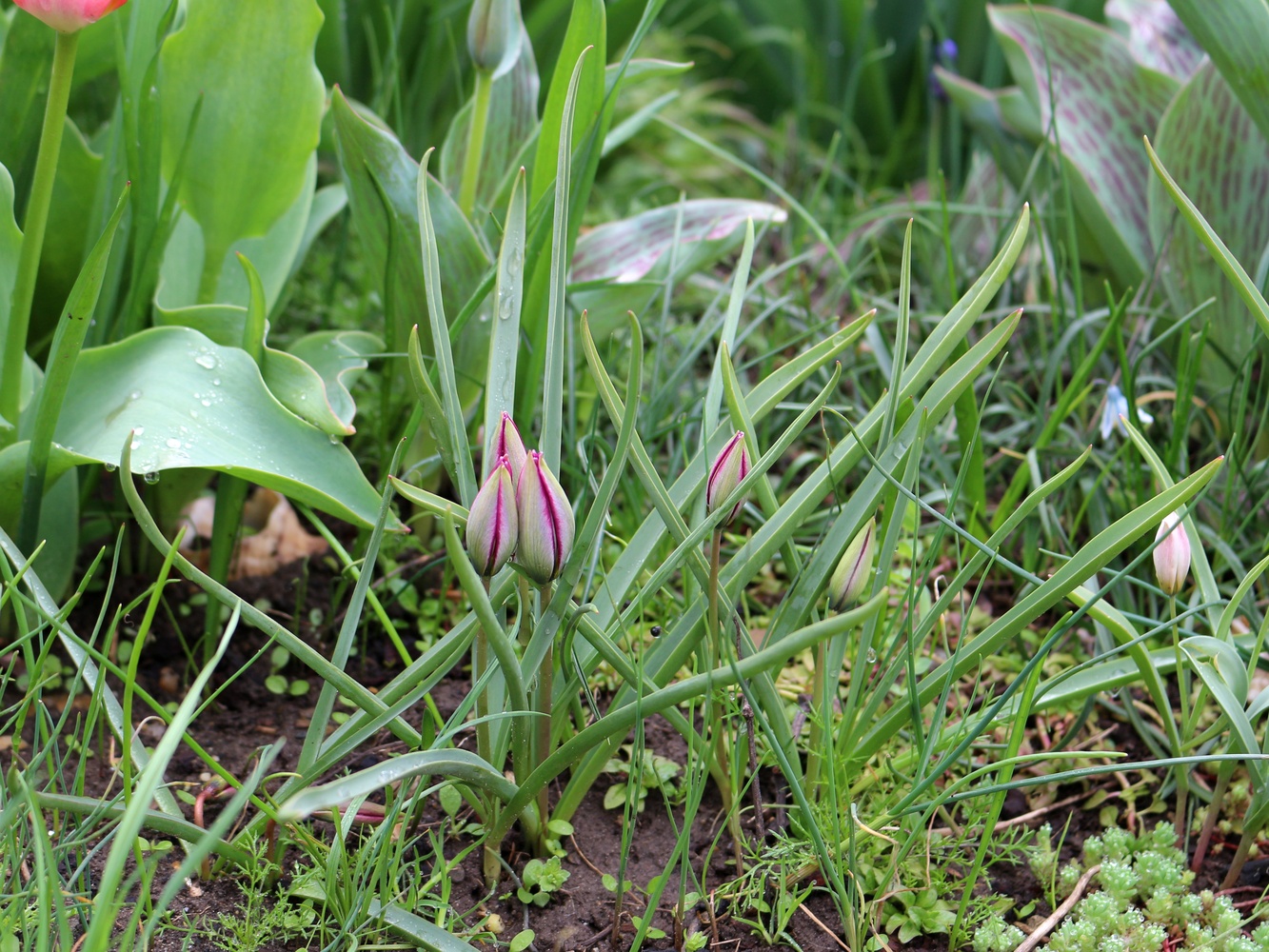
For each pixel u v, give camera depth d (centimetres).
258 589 108
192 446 94
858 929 90
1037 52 131
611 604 92
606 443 112
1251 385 117
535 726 90
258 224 106
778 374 93
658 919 91
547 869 92
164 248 102
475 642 89
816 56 218
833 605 89
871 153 220
